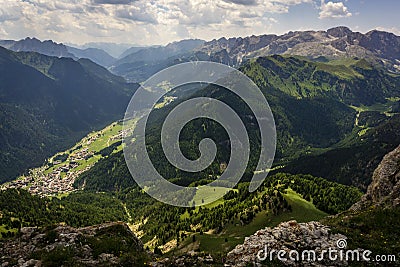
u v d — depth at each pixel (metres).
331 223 44.34
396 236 39.12
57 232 40.81
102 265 34.09
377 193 58.28
